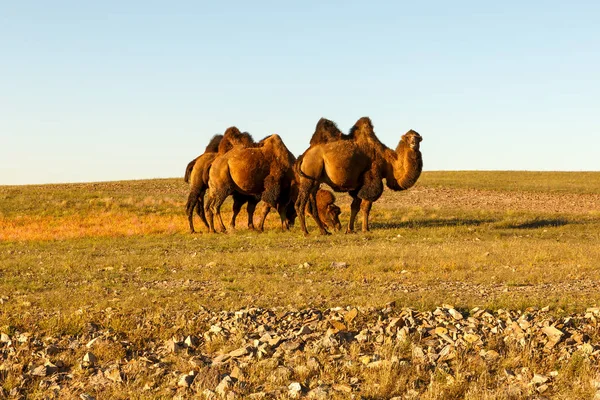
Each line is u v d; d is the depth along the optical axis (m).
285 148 22.52
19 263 15.47
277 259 15.18
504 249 16.53
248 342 8.32
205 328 8.96
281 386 7.05
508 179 54.12
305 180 21.61
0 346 8.44
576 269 13.34
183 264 15.04
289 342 8.23
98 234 23.67
